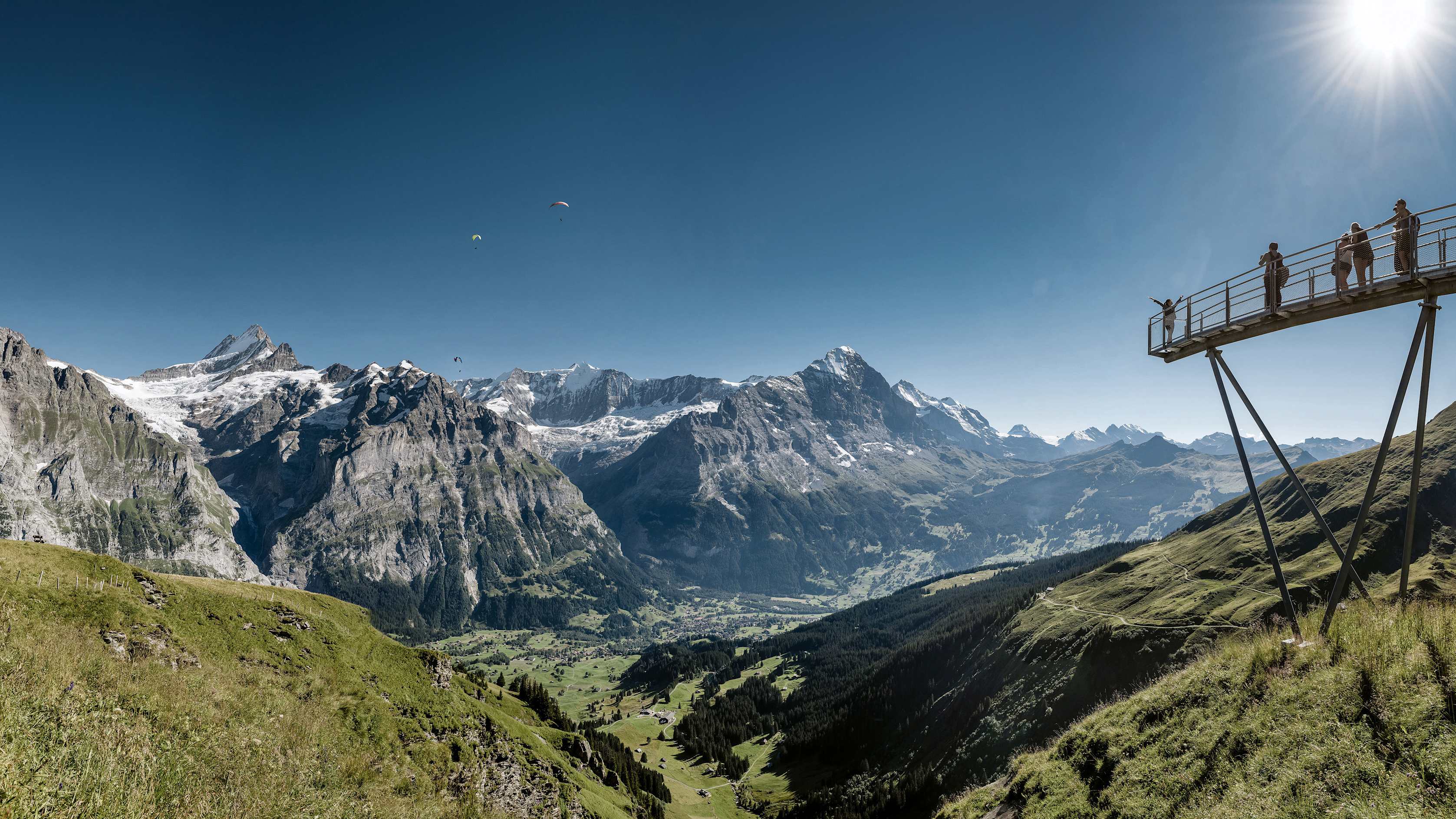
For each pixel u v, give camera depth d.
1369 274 20.48
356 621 81.12
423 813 47.53
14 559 48.69
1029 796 31.67
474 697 99.81
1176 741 25.55
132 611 50.41
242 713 41.78
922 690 184.50
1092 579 173.50
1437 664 18.16
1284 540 124.75
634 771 157.75
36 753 21.61
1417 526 98.88
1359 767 17.58
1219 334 25.69
